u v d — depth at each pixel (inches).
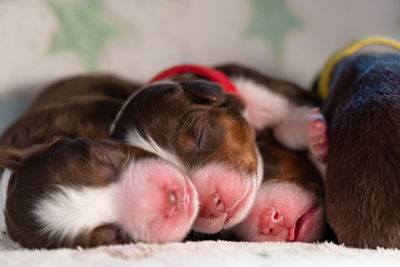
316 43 21.6
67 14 19.5
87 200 12.2
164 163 12.6
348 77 14.9
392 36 21.5
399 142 12.5
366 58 15.3
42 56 19.3
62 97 17.1
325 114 15.0
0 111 18.9
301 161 14.9
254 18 21.5
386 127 12.7
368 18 21.7
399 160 12.4
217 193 13.0
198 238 13.6
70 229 12.1
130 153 12.7
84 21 19.7
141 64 20.4
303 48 21.5
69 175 12.3
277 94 16.8
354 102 13.5
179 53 20.8
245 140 14.1
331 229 13.3
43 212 12.2
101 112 15.6
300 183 14.5
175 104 13.9
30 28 19.2
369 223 12.3
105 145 12.7
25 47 19.2
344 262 11.2
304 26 21.7
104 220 12.1
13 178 12.8
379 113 12.9
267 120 16.6
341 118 13.5
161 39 20.6
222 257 11.1
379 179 12.4
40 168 12.5
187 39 20.9
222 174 13.1
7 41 19.0
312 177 14.7
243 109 14.7
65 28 19.5
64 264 10.9
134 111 14.0
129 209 12.1
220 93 14.1
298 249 11.8
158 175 12.3
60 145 12.8
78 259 11.0
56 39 19.4
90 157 12.5
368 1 21.7
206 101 14.0
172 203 12.1
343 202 12.7
